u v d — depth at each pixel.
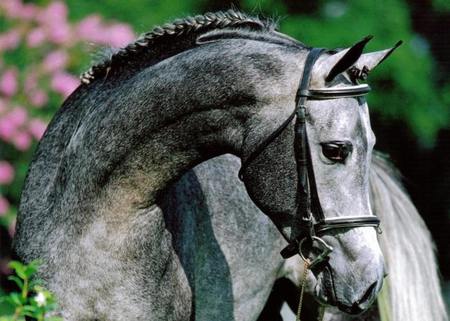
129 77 8.02
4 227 16.36
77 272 7.85
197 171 8.77
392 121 22.00
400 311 10.08
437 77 22.83
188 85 7.74
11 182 16.33
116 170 7.87
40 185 8.18
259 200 7.59
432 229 23.69
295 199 7.45
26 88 15.98
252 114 7.61
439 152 23.52
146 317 7.89
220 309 9.07
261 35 7.92
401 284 10.11
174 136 7.82
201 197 8.70
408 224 10.33
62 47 16.05
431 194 23.58
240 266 9.15
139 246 7.87
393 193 10.43
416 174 23.22
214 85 7.68
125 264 7.84
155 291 7.94
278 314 10.13
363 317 10.16
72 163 8.02
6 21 16.23
